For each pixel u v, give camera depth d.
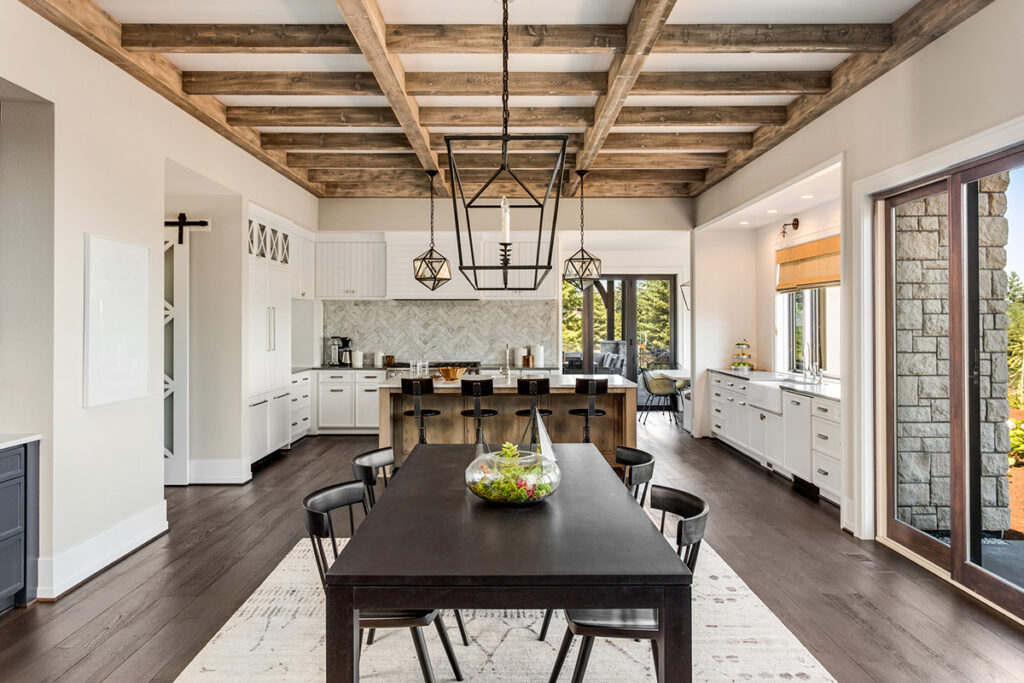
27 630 2.51
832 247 5.12
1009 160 2.58
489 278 6.91
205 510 4.19
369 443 6.53
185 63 3.58
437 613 2.12
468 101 4.11
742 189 5.51
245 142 4.68
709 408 6.87
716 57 3.48
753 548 3.44
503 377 5.84
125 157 3.34
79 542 2.99
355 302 7.48
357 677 1.56
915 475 3.27
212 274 4.95
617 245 8.45
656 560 1.60
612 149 4.92
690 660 1.53
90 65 3.05
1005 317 2.64
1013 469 2.59
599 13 2.93
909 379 3.32
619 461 3.03
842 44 3.08
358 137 4.90
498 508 2.06
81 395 3.00
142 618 2.62
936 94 2.94
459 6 2.87
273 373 5.71
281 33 3.08
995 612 2.65
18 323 2.82
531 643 2.44
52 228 2.82
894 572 3.10
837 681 2.13
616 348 9.51
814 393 4.43
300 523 3.91
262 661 2.27
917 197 3.21
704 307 6.85
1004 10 2.52
